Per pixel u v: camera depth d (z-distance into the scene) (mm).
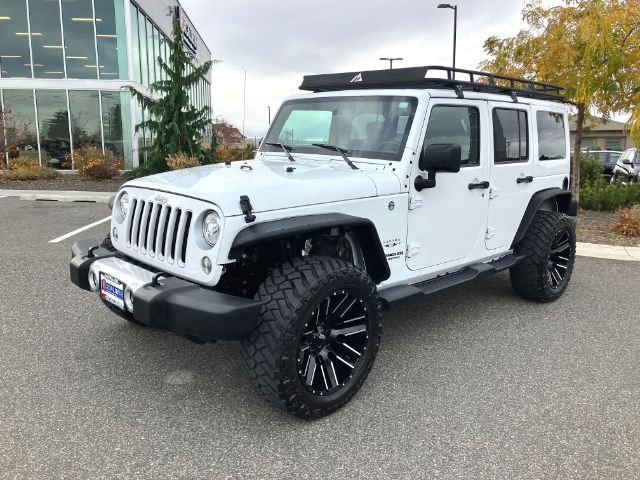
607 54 9344
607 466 2680
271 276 2934
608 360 3965
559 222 5059
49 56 18797
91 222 9102
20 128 17906
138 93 15273
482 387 3512
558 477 2590
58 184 14930
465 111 4145
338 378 3188
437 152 3408
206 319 2674
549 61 9977
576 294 5625
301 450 2783
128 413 3100
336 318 3121
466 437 2924
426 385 3533
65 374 3557
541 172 5145
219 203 2750
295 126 4344
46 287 5363
